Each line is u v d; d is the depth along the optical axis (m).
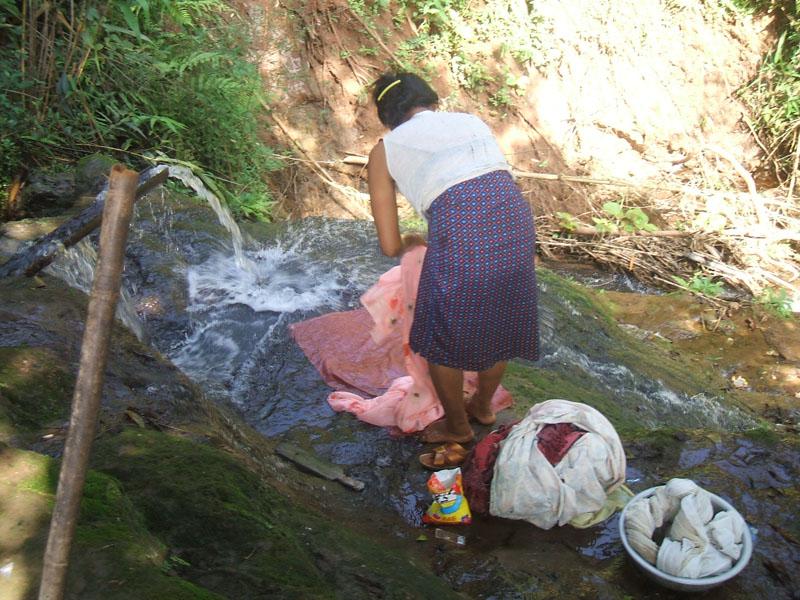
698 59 10.04
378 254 5.36
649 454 3.29
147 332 4.02
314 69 8.00
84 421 1.38
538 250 8.38
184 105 6.32
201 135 6.49
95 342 1.38
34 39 5.51
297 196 7.51
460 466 3.22
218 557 2.01
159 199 5.22
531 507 2.83
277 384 3.81
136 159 6.01
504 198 2.75
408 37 8.55
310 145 7.82
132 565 1.76
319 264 5.08
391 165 2.87
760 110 9.98
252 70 6.91
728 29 10.09
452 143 2.77
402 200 7.91
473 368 2.96
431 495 3.13
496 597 2.51
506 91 8.76
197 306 4.34
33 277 3.44
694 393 5.40
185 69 6.46
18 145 5.47
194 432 2.77
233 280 4.68
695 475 3.10
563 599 2.51
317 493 3.05
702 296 7.37
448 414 3.27
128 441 2.43
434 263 2.80
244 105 6.82
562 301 5.70
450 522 2.92
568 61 9.31
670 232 8.30
